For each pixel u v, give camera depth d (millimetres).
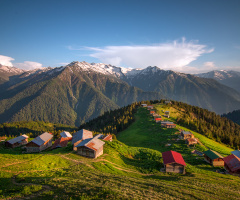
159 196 28062
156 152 76250
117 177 39000
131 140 117500
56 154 58219
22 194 24938
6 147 78750
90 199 23328
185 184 39719
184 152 85812
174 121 149250
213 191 35844
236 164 58938
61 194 24984
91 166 48250
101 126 185250
